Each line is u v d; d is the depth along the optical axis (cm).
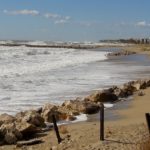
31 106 2170
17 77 3588
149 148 1121
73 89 2878
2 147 1382
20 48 13138
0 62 5484
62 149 1277
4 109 2072
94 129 1554
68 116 1831
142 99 2395
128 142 1259
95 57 8006
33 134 1548
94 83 3266
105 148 1207
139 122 1633
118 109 2059
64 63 5759
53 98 2459
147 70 4650
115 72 4331
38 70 4391
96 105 2067
